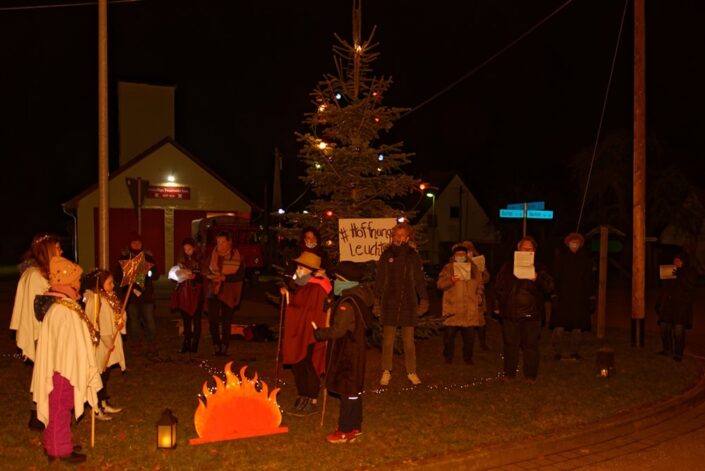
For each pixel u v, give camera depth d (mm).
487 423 7285
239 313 17125
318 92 11000
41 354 5648
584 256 11055
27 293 6844
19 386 8594
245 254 26516
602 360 9781
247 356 10898
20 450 6059
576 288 10969
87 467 5688
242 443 6402
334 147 11164
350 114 10695
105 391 7227
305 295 7492
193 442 6320
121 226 29562
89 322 5797
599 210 35531
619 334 14711
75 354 5590
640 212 12852
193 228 29109
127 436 6516
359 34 11094
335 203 11016
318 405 7906
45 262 6379
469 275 10562
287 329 7484
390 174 11477
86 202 29062
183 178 30250
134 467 5711
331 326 6453
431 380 9492
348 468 5824
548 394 8656
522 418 7500
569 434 7027
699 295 25750
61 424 5715
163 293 22750
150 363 10195
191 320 10797
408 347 9180
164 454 6020
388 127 11117
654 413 8055
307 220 11219
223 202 30859
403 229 9211
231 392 6617
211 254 10758
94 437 6465
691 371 10586
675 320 11312
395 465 5926
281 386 8867
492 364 10727
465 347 10719
